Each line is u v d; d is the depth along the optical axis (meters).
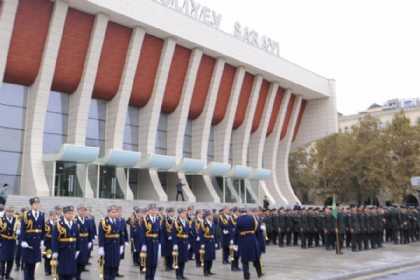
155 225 13.63
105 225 12.70
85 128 35.66
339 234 22.84
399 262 18.33
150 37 39.81
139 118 41.50
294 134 61.38
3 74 31.52
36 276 14.91
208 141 48.03
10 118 33.09
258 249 13.83
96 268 17.12
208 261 15.09
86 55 35.97
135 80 39.47
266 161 56.00
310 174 63.25
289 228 26.47
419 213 29.69
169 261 16.28
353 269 16.17
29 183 31.92
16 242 14.73
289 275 14.77
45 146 34.62
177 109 43.09
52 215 14.52
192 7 42.28
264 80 52.00
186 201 39.97
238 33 46.78
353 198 56.97
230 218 18.48
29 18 32.75
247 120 50.22
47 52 33.22
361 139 51.41
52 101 35.72
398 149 48.22
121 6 35.38
